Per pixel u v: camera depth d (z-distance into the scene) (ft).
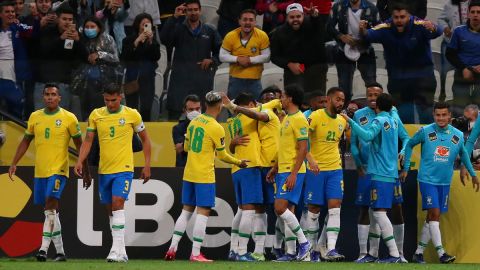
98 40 130.11
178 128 127.44
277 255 119.03
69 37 129.08
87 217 120.98
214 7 149.59
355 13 139.03
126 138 106.42
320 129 113.50
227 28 146.51
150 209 121.80
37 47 129.29
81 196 121.08
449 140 116.26
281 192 109.60
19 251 120.88
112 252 106.11
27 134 111.34
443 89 129.08
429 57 129.70
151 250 121.49
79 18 143.13
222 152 110.63
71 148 125.49
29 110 128.16
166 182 122.01
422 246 118.83
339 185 114.11
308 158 109.60
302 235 111.24
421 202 121.60
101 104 128.67
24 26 130.00
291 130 108.99
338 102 112.88
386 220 114.32
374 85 117.70
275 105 118.62
